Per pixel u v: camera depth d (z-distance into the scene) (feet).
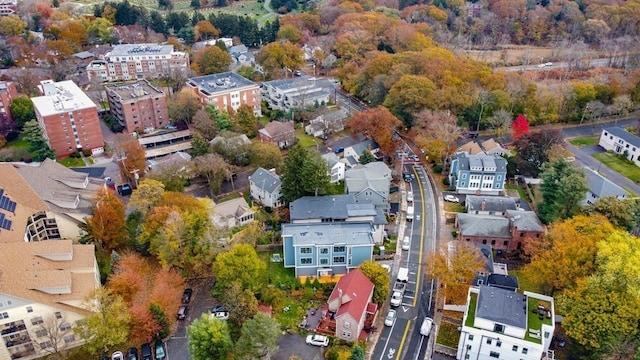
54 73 595.47
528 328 227.81
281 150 449.89
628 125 499.92
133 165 387.55
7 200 288.51
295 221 314.35
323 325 257.34
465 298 263.70
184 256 281.74
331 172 385.29
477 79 497.05
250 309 251.19
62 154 444.14
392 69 517.14
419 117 431.43
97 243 294.05
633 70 567.59
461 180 374.43
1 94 466.70
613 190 349.82
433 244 321.52
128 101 473.67
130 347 242.17
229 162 410.93
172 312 255.29
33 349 236.02
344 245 284.82
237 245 273.33
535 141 386.11
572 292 241.76
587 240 261.85
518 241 308.40
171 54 623.36
